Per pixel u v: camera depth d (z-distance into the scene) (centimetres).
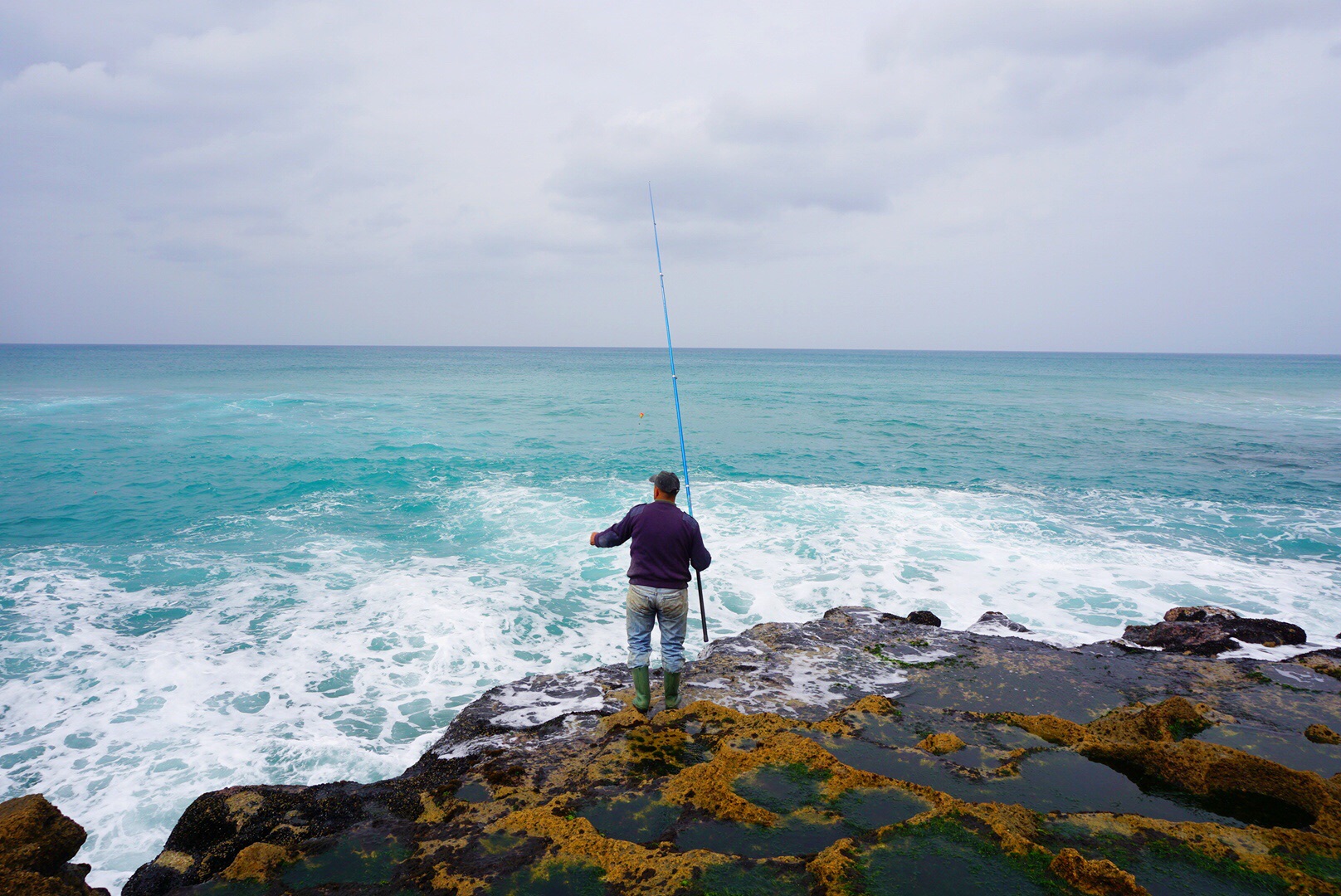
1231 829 280
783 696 446
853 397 3862
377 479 1448
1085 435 2242
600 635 702
